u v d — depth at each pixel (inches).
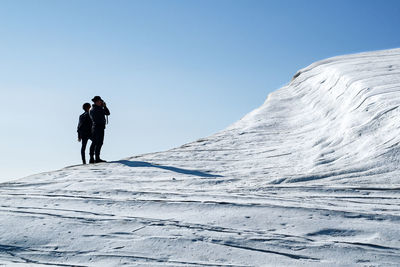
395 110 293.1
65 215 167.0
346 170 231.1
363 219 156.0
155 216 164.4
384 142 257.9
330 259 125.0
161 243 137.1
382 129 279.0
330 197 188.7
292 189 205.6
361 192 194.7
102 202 187.0
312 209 167.5
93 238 142.5
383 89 352.2
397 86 355.3
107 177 255.4
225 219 158.7
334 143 298.7
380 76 410.0
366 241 136.9
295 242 136.7
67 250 134.4
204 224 153.7
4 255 132.4
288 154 305.9
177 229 148.9
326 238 140.0
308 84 626.2
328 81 526.6
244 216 161.5
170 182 236.2
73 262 126.5
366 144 267.4
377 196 187.6
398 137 255.0
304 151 304.8
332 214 161.6
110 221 158.6
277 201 181.6
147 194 201.6
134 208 176.2
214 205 176.6
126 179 247.4
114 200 189.8
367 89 363.9
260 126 438.0
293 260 124.5
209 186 223.9
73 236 144.5
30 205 183.9
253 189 209.3
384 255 127.0
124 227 152.0
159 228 150.2
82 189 217.9
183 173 264.8
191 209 172.2
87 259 128.0
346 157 259.8
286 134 387.5
